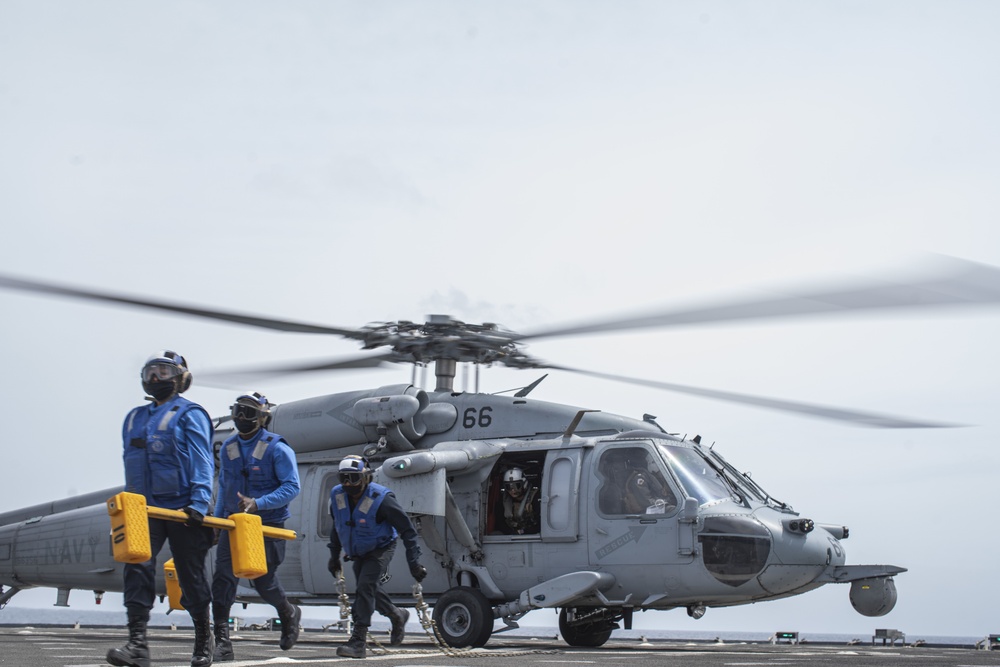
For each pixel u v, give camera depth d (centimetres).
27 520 1614
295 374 1188
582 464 1257
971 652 1273
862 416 1073
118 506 614
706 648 1377
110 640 1199
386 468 1225
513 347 1292
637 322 969
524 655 973
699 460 1263
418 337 1282
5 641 1088
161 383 695
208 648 697
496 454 1288
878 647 1529
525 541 1259
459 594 1220
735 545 1181
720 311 761
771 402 1120
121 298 951
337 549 939
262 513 858
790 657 1027
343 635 1594
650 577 1206
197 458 686
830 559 1250
